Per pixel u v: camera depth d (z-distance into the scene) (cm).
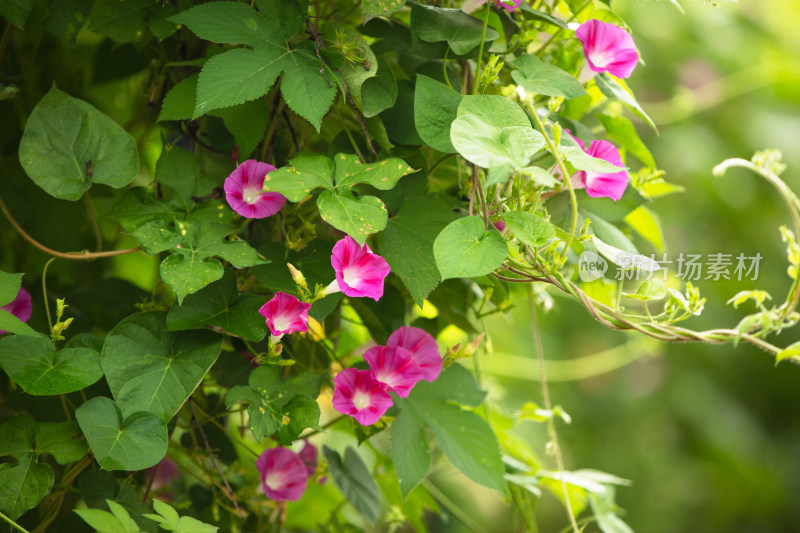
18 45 300
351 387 279
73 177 274
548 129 281
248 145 277
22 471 271
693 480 559
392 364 280
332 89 272
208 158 292
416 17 279
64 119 275
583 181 281
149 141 312
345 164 273
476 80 277
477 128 266
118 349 272
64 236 300
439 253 265
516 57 283
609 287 298
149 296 302
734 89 495
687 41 508
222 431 295
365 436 288
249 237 286
